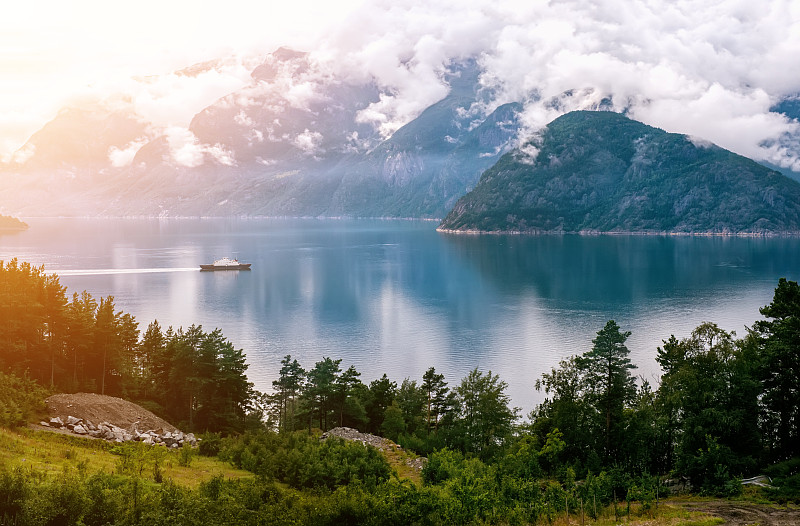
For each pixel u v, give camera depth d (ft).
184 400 404.57
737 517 194.90
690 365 270.67
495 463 274.98
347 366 571.69
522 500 209.67
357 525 186.80
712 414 247.91
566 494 211.41
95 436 299.38
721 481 232.94
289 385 412.57
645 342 632.38
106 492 180.75
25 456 233.35
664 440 275.18
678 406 266.77
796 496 216.33
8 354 368.27
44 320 391.24
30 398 310.45
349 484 221.87
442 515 193.88
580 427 276.21
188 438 330.54
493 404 358.02
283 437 306.55
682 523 188.55
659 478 252.83
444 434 358.84
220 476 216.54
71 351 402.31
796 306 264.31
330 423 392.06
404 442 346.54
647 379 494.59
